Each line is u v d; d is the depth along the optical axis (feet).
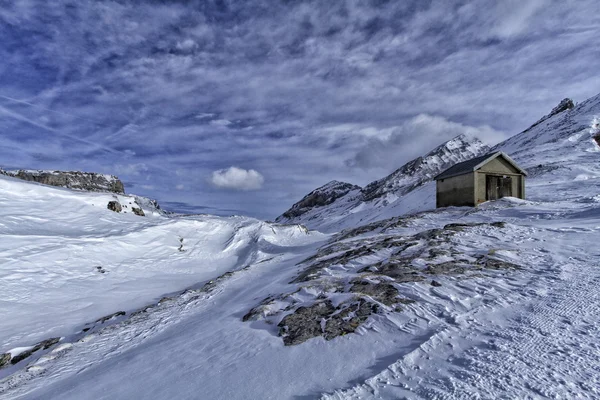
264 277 46.52
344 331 18.79
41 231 74.79
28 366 27.86
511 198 65.00
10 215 77.87
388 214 165.27
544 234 34.30
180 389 16.10
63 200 94.94
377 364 14.85
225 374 16.58
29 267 58.90
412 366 14.02
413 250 33.88
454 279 23.86
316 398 12.75
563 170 108.37
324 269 33.91
